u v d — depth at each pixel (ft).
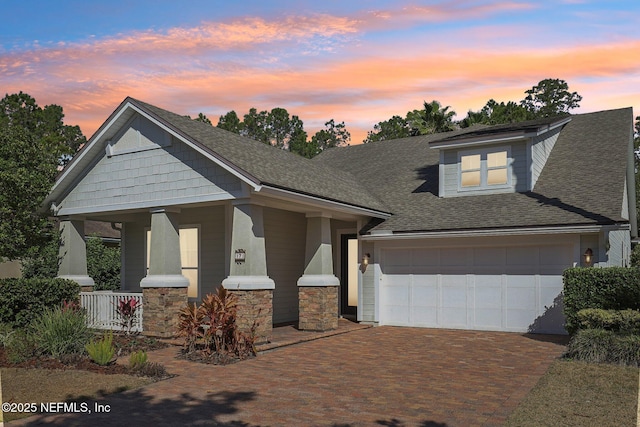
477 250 56.80
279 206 52.29
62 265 59.93
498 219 54.60
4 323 47.42
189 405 28.30
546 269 52.90
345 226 68.03
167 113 53.93
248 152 54.13
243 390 31.35
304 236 68.03
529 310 53.67
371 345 47.11
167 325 49.83
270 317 47.01
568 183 58.49
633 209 71.26
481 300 56.29
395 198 67.72
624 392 29.84
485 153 62.49
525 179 59.82
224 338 41.42
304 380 33.81
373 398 29.50
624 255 58.80
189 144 48.37
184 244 64.54
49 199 60.03
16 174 56.44
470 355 42.06
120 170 54.80
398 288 61.11
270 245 62.39
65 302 49.67
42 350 39.19
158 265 51.01
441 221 57.82
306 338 49.42
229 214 60.44
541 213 53.21
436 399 29.22
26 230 59.62
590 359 37.50
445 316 58.29
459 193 63.67
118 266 88.28
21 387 31.48
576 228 49.26
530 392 30.27
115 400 29.27
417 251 60.23
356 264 68.80
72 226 60.03
